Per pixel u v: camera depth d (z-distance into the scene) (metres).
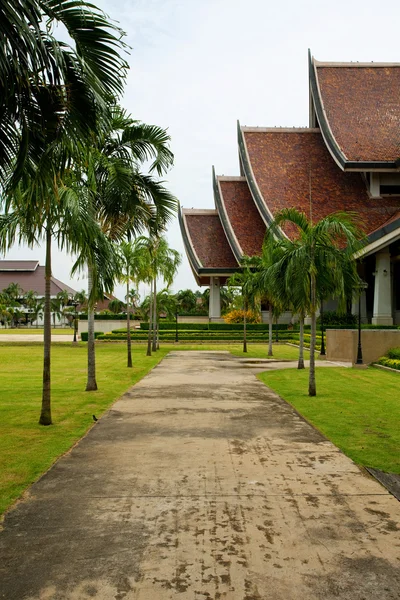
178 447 6.49
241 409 9.40
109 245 10.56
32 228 8.43
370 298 41.44
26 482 5.11
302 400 10.56
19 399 10.77
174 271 25.22
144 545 3.67
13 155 5.68
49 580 3.19
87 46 5.18
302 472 5.42
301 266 11.59
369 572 3.28
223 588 3.09
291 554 3.53
